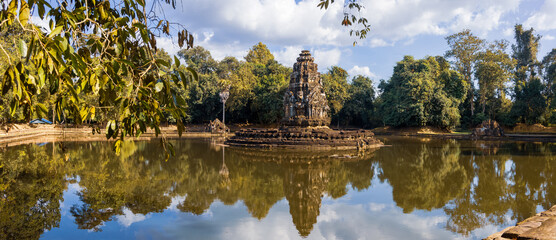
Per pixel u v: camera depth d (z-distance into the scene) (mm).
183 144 31094
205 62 71938
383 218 8492
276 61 64375
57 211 8680
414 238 6969
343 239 6957
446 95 48969
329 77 57094
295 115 31875
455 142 34625
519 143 32438
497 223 7918
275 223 8031
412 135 47875
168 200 10008
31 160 17781
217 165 17500
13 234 6969
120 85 3100
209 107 59125
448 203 9969
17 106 2562
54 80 2674
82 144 27797
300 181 13398
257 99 54625
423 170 16312
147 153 22359
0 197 9984
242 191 11500
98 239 6723
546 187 11945
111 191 10992
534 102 48000
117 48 3195
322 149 26516
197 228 7527
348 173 15406
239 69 58188
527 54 58844
